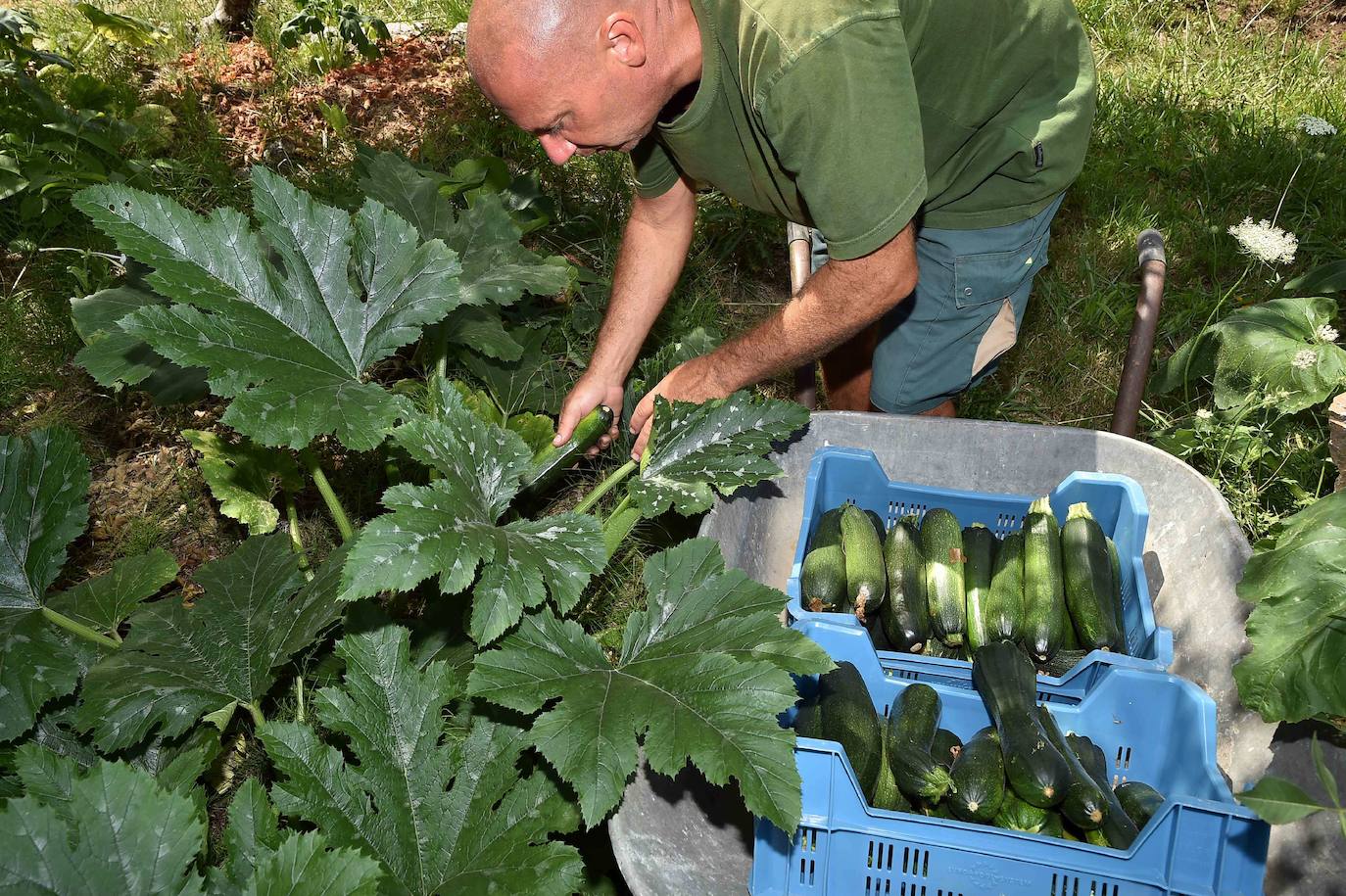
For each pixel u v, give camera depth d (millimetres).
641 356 4074
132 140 5062
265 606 2502
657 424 2637
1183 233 4832
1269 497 3541
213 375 2135
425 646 2688
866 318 2348
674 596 2141
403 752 2066
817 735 2168
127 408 3834
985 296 3002
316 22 5918
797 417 2627
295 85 5789
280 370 2227
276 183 2342
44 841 1584
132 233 2182
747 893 2049
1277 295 4461
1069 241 4762
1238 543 2320
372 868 1677
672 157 2699
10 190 4301
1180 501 2553
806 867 1941
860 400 3824
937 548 2584
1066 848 1822
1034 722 2119
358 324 2412
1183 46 6258
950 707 2316
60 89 5547
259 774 2664
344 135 5172
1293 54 6188
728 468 2555
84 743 2447
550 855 1946
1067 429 2734
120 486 3572
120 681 2299
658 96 2236
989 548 2623
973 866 1872
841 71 1988
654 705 1889
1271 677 1981
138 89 5664
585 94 2111
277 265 3121
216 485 3094
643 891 1930
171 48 6133
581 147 2283
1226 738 2207
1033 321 4379
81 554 3354
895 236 2168
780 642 1982
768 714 1840
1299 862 1922
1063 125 2680
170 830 1644
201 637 2426
